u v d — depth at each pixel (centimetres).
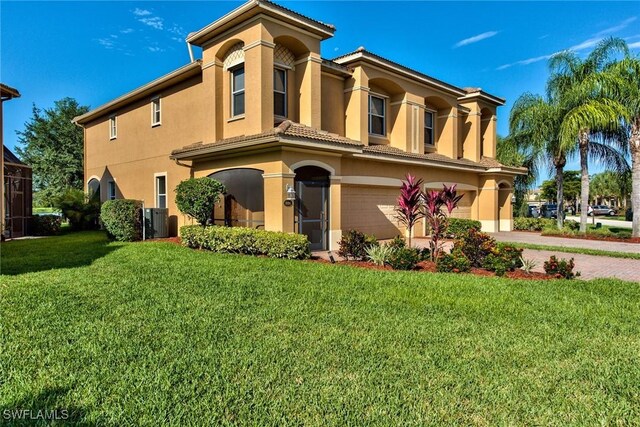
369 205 1653
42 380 363
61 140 3906
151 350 433
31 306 591
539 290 729
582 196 1936
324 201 1325
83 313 562
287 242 1045
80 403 326
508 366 410
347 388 358
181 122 1574
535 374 394
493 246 968
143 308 588
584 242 1695
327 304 621
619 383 377
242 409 321
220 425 300
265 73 1243
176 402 329
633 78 1695
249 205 1282
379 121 1820
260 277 807
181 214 1570
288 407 326
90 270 873
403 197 1077
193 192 1251
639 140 1741
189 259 1023
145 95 1766
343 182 1487
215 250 1180
